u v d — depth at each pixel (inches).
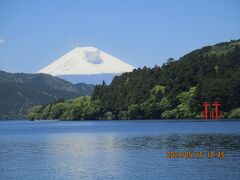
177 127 6796.3
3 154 3550.7
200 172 2485.2
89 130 7037.4
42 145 4350.4
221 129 5915.4
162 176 2422.5
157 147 3769.7
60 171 2657.5
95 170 2657.5
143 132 5920.3
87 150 3730.3
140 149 3666.3
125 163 2891.2
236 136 4658.0
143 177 2415.1
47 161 3080.7
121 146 3988.7
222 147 3585.1
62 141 4827.8
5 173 2637.8
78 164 2903.5
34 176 2522.1
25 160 3161.9
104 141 4643.2
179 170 2566.4
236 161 2812.5
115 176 2460.6
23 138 5556.1
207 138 4495.6
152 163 2849.4
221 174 2417.6
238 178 2315.5
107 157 3211.1
